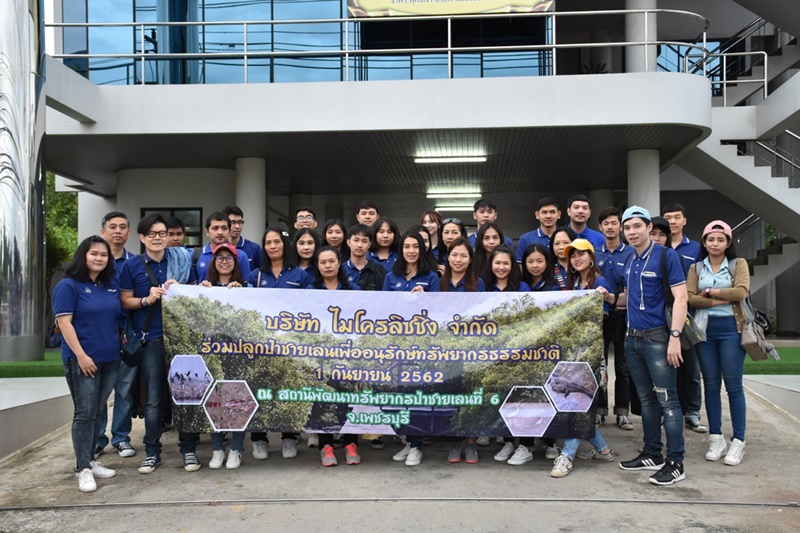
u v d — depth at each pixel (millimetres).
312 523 3834
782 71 15297
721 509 4016
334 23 11641
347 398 4844
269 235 5273
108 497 4309
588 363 4785
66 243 17609
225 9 11852
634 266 4707
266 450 5273
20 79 9141
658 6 17312
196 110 10211
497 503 4137
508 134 10422
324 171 13867
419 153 11992
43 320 9461
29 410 5570
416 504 4133
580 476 4668
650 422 4770
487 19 11734
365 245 5480
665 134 10461
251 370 4852
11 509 4109
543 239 6078
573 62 17438
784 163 15164
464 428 4812
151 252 4941
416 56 11461
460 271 5160
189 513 4008
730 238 4934
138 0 12055
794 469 4809
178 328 4828
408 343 4852
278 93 10164
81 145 11078
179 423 4832
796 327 15992
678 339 4418
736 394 4961
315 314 4887
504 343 4828
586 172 14109
